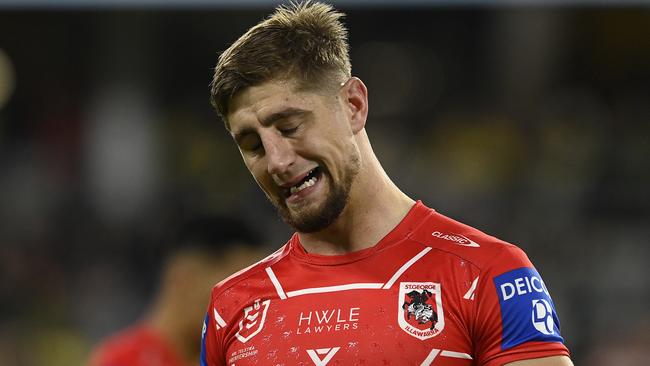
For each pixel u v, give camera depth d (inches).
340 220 383.2
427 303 361.4
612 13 1891.0
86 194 1743.4
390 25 1955.0
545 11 1899.6
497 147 1825.8
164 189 1777.8
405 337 356.2
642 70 1900.8
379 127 1935.3
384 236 385.4
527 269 370.6
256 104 365.4
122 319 1545.3
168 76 1916.8
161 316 677.3
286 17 380.5
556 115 1839.3
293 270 391.9
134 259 1619.1
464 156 1834.4
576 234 1557.6
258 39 370.9
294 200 372.5
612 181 1662.2
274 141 364.5
